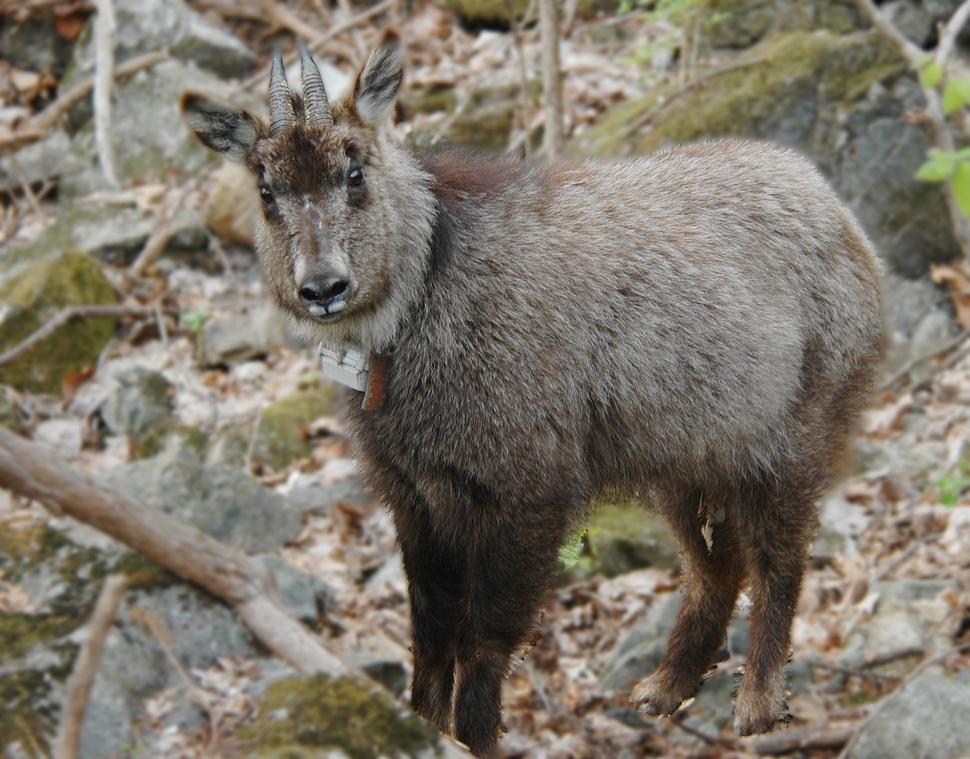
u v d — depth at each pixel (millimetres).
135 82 17703
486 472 7137
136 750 6594
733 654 10117
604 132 16078
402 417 7211
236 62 18625
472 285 7156
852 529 11734
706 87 15828
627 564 11656
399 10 19641
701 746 9289
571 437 7309
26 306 14648
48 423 13703
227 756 6359
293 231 6691
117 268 16062
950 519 11422
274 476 12812
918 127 14680
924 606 10383
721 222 7957
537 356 7129
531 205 7488
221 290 15875
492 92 17766
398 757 6359
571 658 10500
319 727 6480
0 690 6762
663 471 7918
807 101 15266
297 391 14258
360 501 12258
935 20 16391
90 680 5348
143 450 13266
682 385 7652
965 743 8297
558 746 9102
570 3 18281
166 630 7406
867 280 8531
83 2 18562
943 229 14602
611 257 7523
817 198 8359
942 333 14102
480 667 7441
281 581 9797
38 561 8297
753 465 8094
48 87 18562
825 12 17234
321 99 6781
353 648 9641
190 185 16500
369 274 6801
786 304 7996
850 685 9805
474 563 7426
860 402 8656
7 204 17844
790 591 8438
